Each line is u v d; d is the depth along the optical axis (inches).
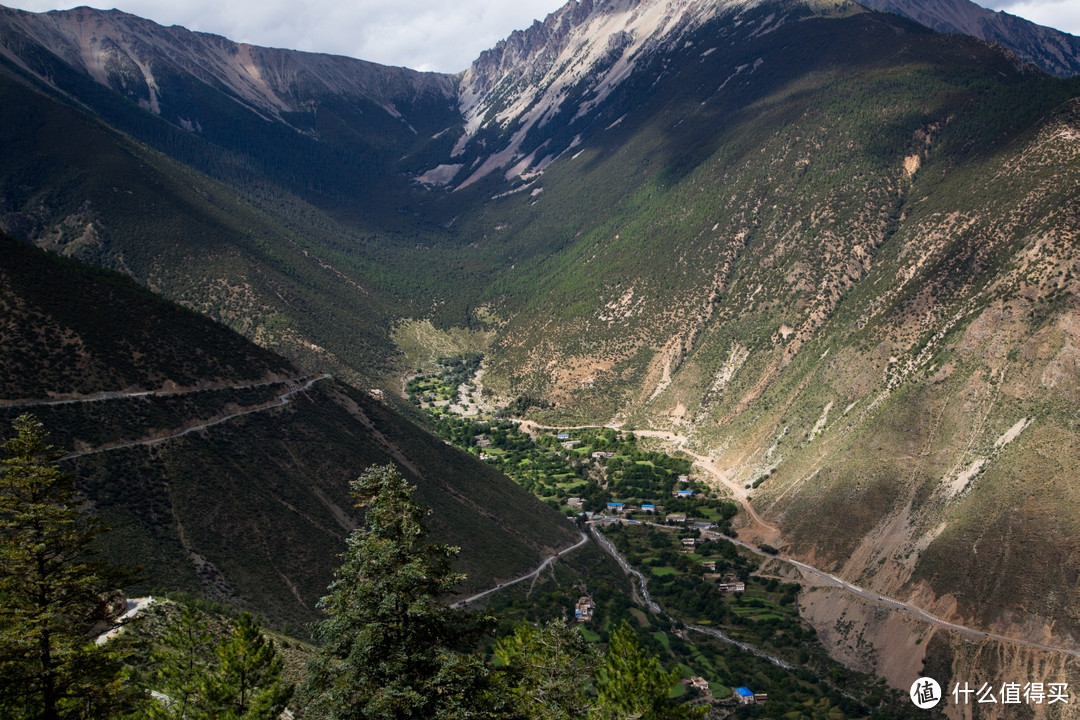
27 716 2028.8
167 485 4667.8
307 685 2023.9
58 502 2106.3
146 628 3107.8
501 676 2308.1
